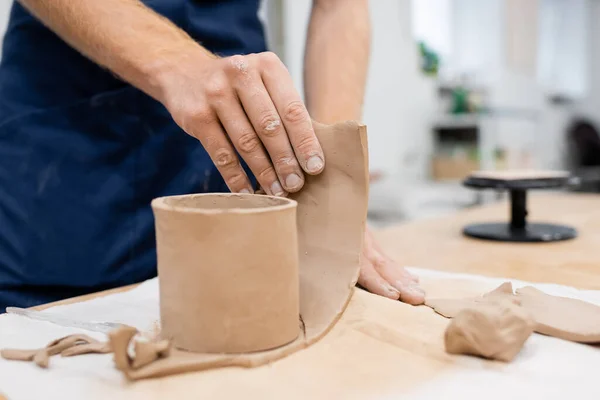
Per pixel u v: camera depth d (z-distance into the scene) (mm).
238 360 485
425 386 449
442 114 2887
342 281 608
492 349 487
